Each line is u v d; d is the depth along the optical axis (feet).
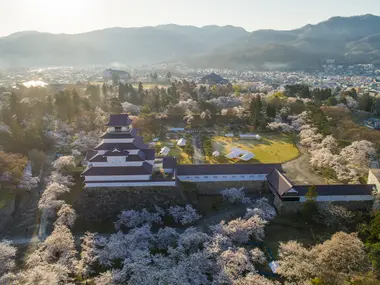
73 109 438.40
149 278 154.61
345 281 148.77
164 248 191.21
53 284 148.25
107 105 529.45
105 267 175.94
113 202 231.30
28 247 197.47
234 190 247.29
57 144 358.43
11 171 254.47
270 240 201.67
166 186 236.63
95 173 233.76
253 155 333.83
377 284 144.66
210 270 167.94
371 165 280.72
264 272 170.81
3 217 220.84
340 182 278.26
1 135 349.82
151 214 222.69
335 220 213.05
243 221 201.87
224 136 427.33
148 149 264.11
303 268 157.17
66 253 177.27
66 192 254.06
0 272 166.71
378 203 223.92
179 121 492.54
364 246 174.19
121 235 195.52
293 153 355.36
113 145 244.01
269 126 440.45
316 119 403.34
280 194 232.32
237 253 170.50
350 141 356.79
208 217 229.86
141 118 430.20
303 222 222.48
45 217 230.48
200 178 264.72
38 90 625.00
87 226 220.43
